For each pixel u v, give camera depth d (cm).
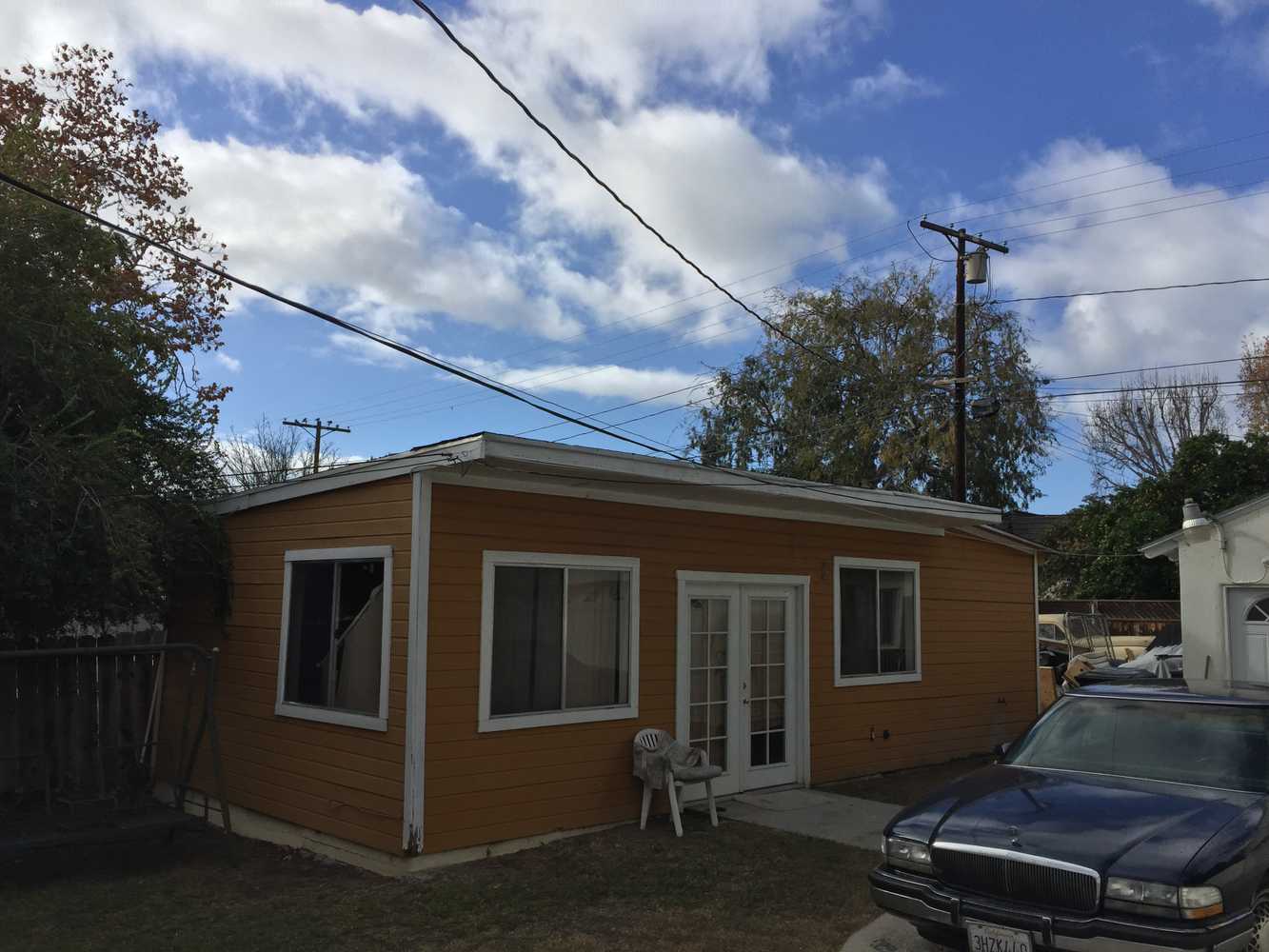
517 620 850
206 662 859
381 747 789
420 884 724
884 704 1203
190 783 1015
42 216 905
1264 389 3819
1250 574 1448
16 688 870
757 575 1060
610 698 918
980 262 2017
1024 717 1420
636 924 633
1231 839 480
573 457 803
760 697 1070
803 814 952
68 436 870
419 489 790
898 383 2734
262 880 765
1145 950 446
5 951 593
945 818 543
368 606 833
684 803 974
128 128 1627
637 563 945
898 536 1250
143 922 652
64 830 767
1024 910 480
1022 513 2894
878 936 611
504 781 816
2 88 1457
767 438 2986
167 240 1608
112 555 856
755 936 612
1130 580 3038
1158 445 3753
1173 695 636
